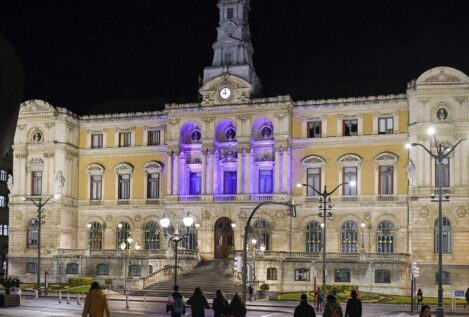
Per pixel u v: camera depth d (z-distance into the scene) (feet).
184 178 313.53
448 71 272.72
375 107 293.64
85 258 309.63
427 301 232.53
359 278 272.10
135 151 329.31
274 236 295.07
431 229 270.87
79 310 174.91
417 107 276.82
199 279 270.67
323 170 298.35
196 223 304.91
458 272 266.57
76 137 337.31
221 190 308.60
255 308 194.29
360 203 291.38
